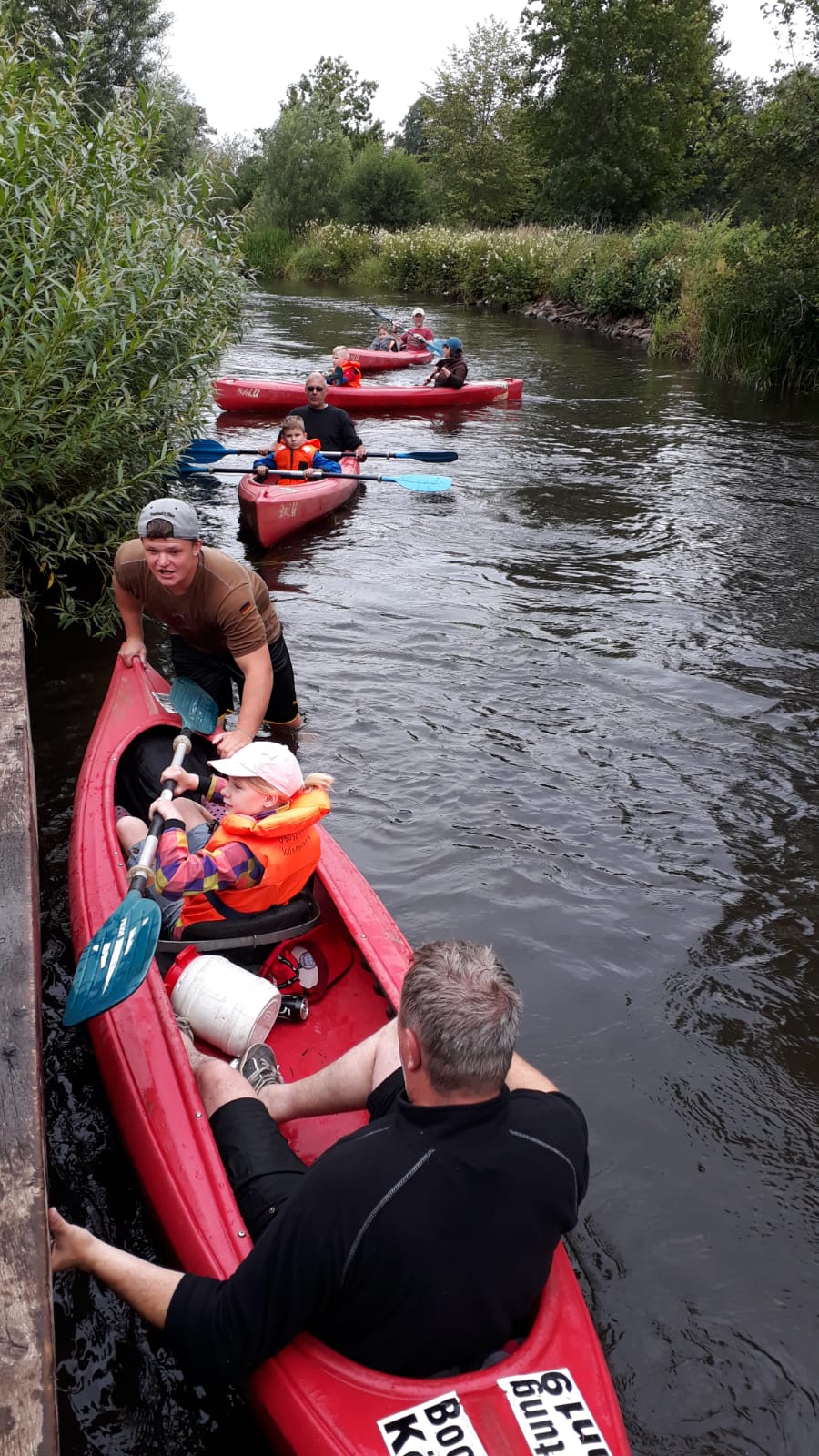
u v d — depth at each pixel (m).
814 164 16.06
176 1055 2.60
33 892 2.80
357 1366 1.81
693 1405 2.26
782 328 16.05
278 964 3.17
